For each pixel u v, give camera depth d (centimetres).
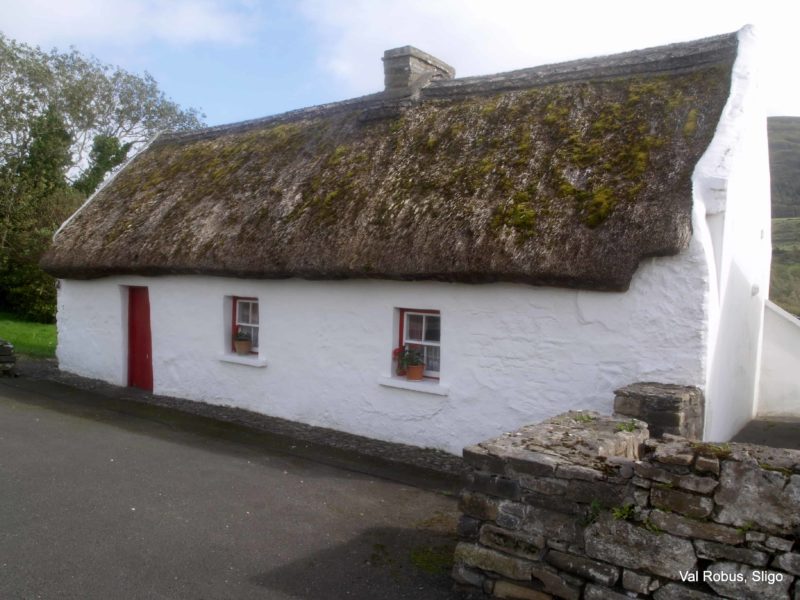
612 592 363
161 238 1027
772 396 1111
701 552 339
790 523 317
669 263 614
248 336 998
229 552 493
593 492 373
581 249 625
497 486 408
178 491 621
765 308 1108
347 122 1035
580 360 662
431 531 539
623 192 643
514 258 657
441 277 717
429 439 775
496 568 405
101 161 2859
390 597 428
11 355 1211
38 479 641
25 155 2378
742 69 720
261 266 863
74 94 2952
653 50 838
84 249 1148
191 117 3553
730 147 638
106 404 1007
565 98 813
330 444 799
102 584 441
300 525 546
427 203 770
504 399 712
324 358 871
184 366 1046
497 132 820
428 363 811
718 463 337
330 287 860
